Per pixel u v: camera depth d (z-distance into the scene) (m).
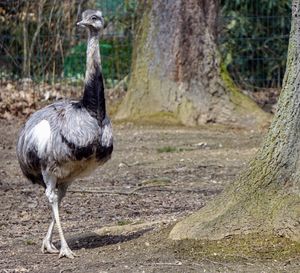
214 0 20.73
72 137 9.57
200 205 12.59
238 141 18.16
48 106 10.02
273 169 9.28
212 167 15.59
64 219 12.12
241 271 8.66
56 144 9.63
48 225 11.82
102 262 9.25
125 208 12.66
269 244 9.04
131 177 15.02
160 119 20.28
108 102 22.89
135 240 9.91
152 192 13.80
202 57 20.48
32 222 12.05
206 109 20.33
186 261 8.99
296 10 9.23
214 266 8.82
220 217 9.33
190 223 9.48
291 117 9.23
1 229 11.64
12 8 24.75
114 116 20.89
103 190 13.92
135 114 20.56
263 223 9.18
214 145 17.69
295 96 9.23
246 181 9.41
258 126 19.97
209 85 20.45
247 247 9.05
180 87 20.41
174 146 17.58
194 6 20.45
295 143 9.21
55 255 9.89
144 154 16.89
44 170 9.84
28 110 22.41
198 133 19.17
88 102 9.67
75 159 9.65
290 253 8.93
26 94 23.62
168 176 15.02
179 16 20.45
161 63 20.56
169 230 9.82
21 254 10.07
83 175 10.08
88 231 10.93
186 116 20.25
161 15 20.59
